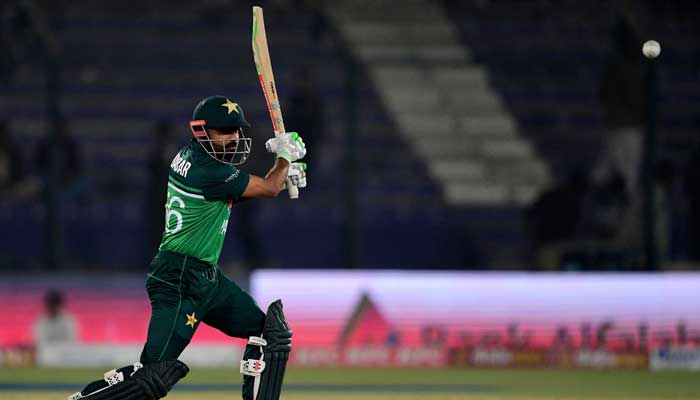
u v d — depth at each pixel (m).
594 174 64.50
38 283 51.00
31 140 70.38
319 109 59.94
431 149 71.44
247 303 25.81
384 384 43.09
